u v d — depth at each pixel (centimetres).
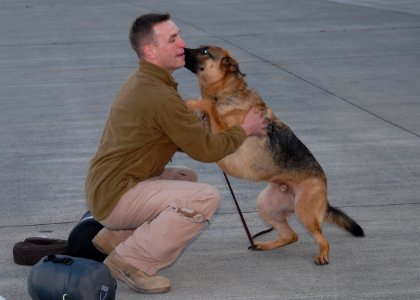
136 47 524
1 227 686
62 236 660
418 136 991
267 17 2431
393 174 834
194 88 1306
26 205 748
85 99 1266
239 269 587
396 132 1015
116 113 529
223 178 830
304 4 2862
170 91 519
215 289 548
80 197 770
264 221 657
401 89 1295
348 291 540
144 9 2900
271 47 1781
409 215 705
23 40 2009
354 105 1180
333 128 1043
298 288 547
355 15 2383
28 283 497
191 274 577
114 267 539
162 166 549
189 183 538
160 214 525
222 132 549
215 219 703
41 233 669
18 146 980
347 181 812
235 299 530
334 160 891
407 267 583
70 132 1048
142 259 535
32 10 3019
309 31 2038
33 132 1052
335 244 638
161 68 525
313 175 600
